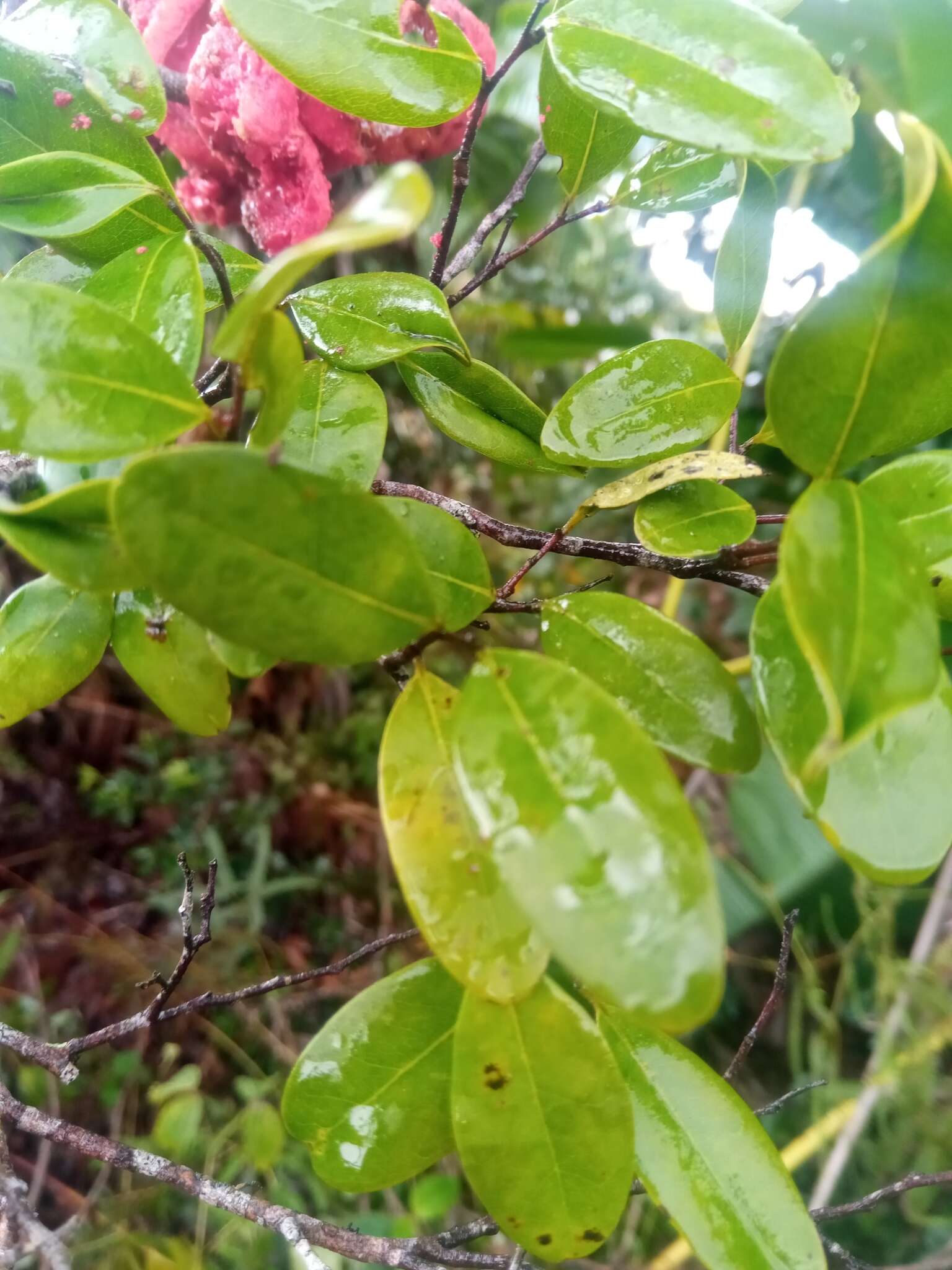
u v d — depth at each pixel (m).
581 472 0.23
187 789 0.89
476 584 0.19
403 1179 0.19
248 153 0.25
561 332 0.61
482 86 0.20
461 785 0.14
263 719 0.99
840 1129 0.57
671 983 0.13
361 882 0.89
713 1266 0.17
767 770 0.58
